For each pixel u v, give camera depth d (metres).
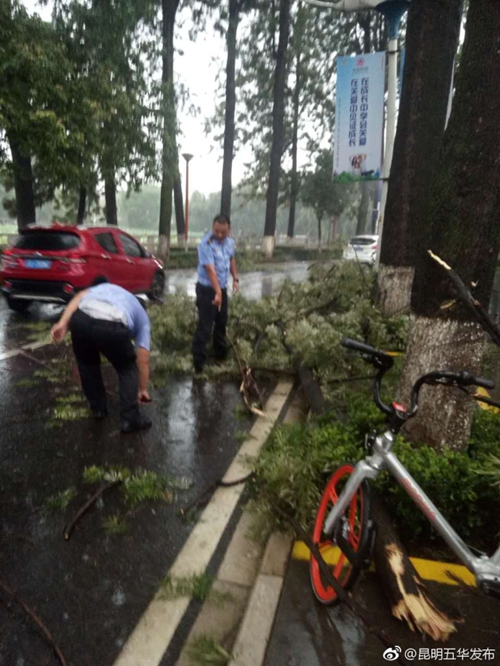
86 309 4.33
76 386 5.84
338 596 2.42
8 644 2.36
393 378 5.87
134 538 3.16
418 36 7.35
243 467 4.05
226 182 26.56
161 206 22.64
